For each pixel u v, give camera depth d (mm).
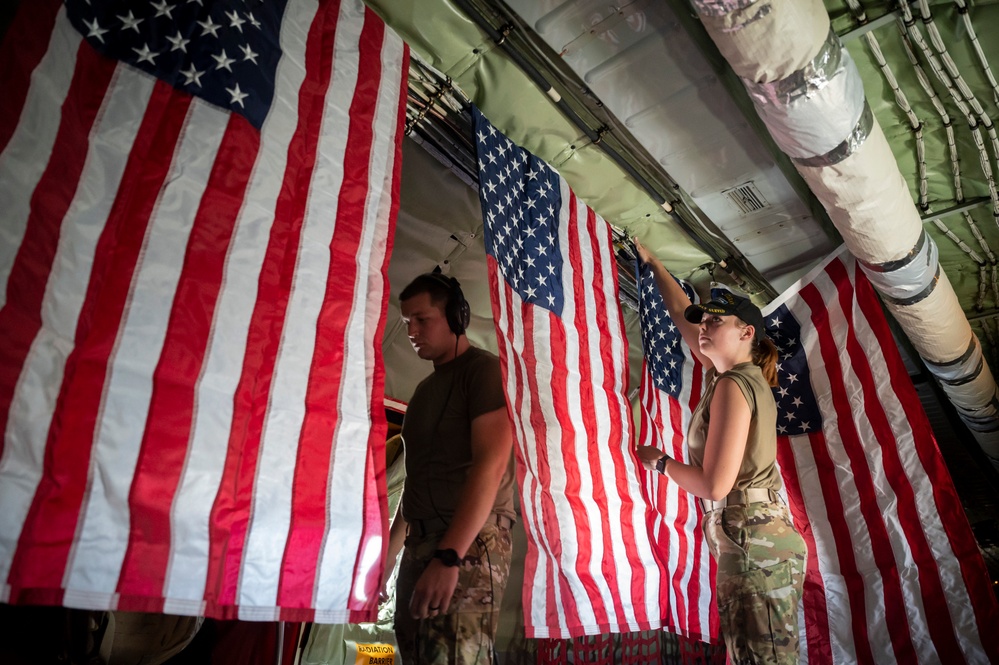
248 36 2078
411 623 1831
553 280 3189
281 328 1879
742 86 3238
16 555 1295
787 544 2303
